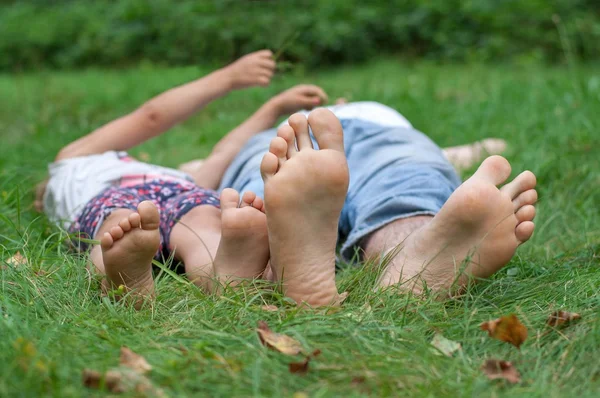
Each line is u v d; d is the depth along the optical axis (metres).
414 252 1.55
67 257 1.70
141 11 7.25
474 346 1.40
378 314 1.48
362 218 1.73
